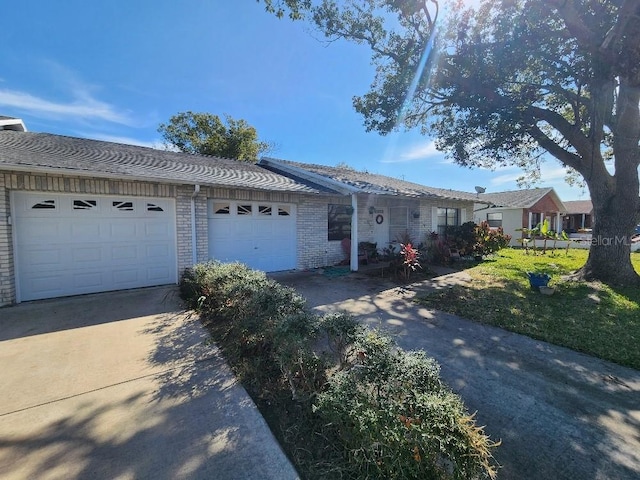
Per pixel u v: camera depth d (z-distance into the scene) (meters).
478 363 3.70
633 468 2.14
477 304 6.11
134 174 6.11
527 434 2.48
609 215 7.87
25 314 5.11
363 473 1.79
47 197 5.90
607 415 2.74
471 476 1.68
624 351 4.00
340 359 2.71
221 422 2.50
